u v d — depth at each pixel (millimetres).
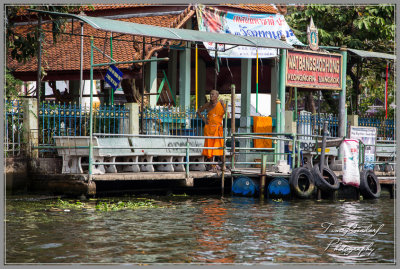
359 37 31344
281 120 24172
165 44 23047
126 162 19391
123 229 13328
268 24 26438
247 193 20578
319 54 25766
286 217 15773
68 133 20375
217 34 21797
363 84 35844
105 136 20969
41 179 19047
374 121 28844
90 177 17891
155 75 23750
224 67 31516
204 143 21531
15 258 10594
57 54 25297
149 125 22156
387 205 19359
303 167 20375
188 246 11727
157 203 17953
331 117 27594
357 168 21219
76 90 27625
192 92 29562
